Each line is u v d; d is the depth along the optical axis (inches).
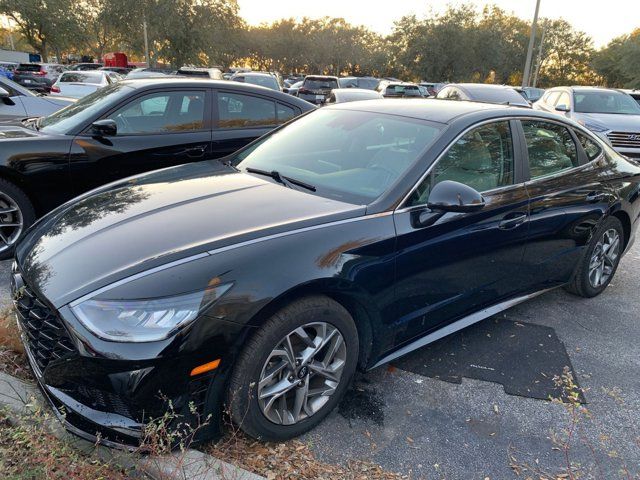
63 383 84.8
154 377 80.4
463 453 99.3
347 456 96.3
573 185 147.8
